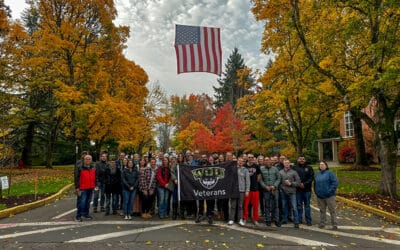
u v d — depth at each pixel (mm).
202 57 11539
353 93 13141
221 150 33375
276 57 20516
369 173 23469
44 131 35438
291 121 22453
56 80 22219
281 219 9641
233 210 9445
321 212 9125
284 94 17188
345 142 40781
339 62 15570
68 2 23750
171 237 7703
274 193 9305
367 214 11086
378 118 14156
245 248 6871
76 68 24406
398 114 26719
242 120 33094
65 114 26047
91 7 24297
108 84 25844
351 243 7383
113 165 10828
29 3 24234
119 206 11922
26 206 11531
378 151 14375
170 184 10094
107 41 25000
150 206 10688
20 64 24984
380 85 11867
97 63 23578
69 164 44906
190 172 9641
